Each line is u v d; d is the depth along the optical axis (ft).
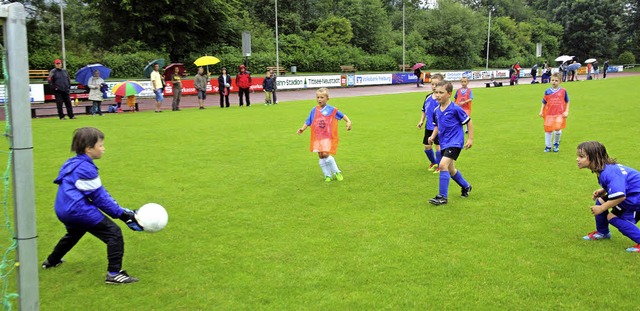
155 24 139.85
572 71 131.13
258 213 20.25
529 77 186.29
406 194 23.04
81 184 13.35
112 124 49.65
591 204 20.97
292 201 22.00
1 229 18.45
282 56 159.12
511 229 17.90
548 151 33.17
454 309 12.17
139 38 140.46
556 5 286.05
